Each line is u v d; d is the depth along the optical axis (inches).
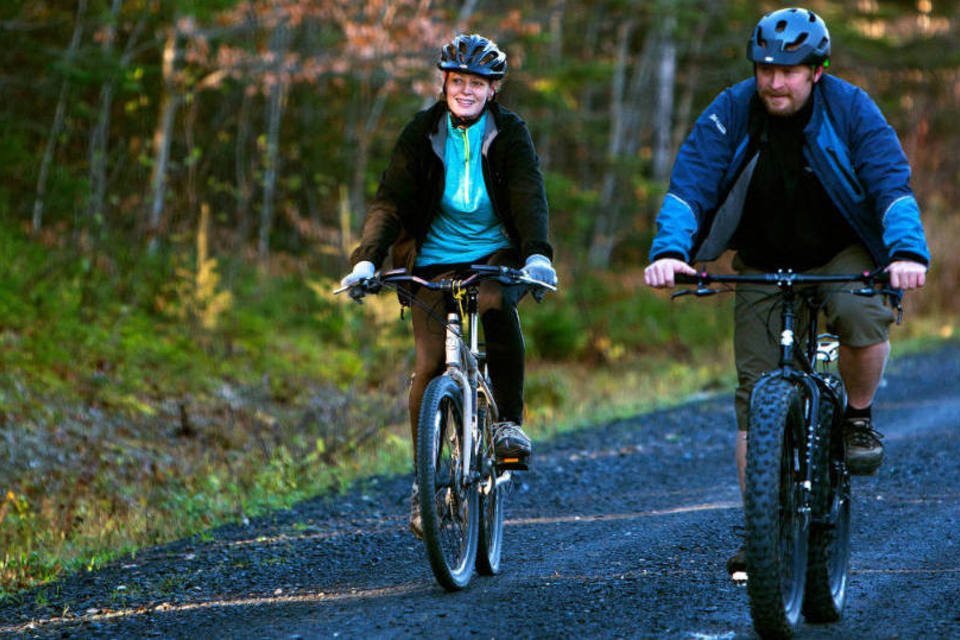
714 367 1056.8
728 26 1932.8
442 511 309.3
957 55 1994.3
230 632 284.7
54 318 716.7
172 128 1130.0
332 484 530.3
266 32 1096.8
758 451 242.8
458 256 327.6
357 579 341.4
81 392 644.7
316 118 1290.6
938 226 1529.3
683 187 273.7
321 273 1086.4
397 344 905.5
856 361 280.7
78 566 382.0
